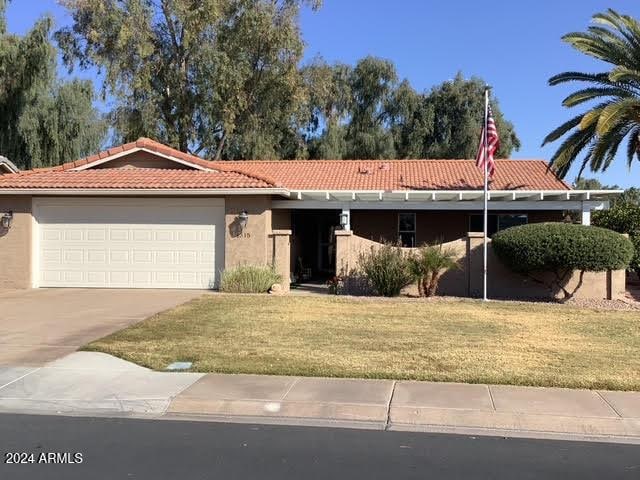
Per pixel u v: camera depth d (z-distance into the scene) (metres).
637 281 21.98
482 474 5.04
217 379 7.72
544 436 6.07
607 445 5.81
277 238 17.67
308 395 7.05
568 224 15.70
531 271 15.74
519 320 12.06
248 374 7.97
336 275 17.02
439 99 42.53
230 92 32.56
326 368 8.13
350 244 17.02
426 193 19.36
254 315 12.37
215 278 17.56
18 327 11.22
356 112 43.56
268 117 35.09
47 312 12.99
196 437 5.94
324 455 5.46
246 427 6.27
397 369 8.09
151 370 8.16
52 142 31.00
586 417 6.34
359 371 7.98
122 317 12.31
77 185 17.31
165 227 17.72
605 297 16.06
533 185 22.19
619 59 19.08
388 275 15.96
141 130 32.97
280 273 17.61
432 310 13.27
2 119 30.05
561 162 20.84
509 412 6.48
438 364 8.40
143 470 5.07
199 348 9.34
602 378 7.69
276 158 38.09
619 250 14.90
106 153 19.28
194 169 19.08
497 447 5.72
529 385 7.50
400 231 23.91
